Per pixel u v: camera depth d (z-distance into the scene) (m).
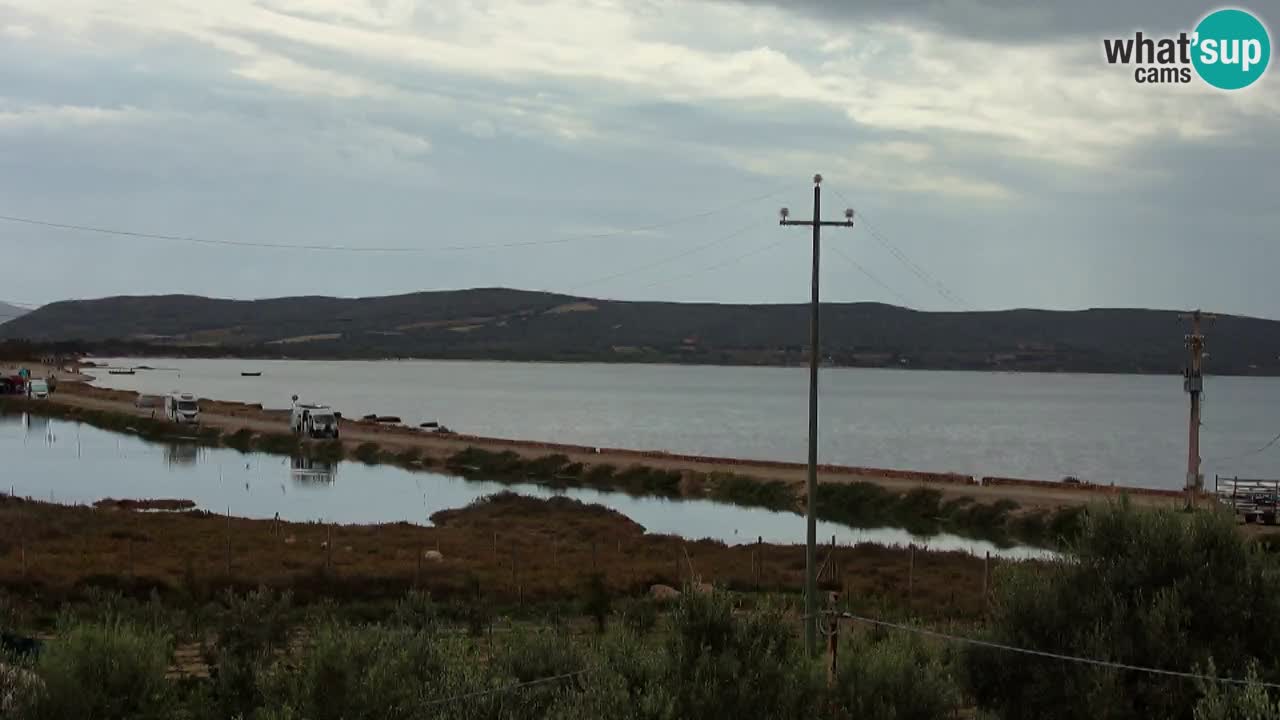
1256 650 16.81
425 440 113.00
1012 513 65.62
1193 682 16.05
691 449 131.12
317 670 16.09
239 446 108.94
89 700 15.85
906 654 19.28
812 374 27.41
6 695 15.54
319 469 93.56
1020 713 17.52
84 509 56.28
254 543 47.34
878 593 38.75
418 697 16.30
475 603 31.95
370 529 54.84
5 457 94.69
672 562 45.91
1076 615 17.92
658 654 16.78
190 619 29.50
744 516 71.50
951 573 44.03
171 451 103.69
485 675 17.42
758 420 184.75
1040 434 165.25
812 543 26.77
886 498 72.69
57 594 33.09
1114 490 71.69
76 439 112.06
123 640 17.23
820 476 85.19
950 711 18.47
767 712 15.99
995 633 18.36
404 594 36.31
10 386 172.25
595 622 32.81
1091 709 16.34
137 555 42.03
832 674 19.17
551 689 17.44
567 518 63.09
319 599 34.72
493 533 55.19
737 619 17.38
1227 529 18.25
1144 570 17.91
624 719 15.20
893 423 184.38
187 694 20.25
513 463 95.56
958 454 130.25
